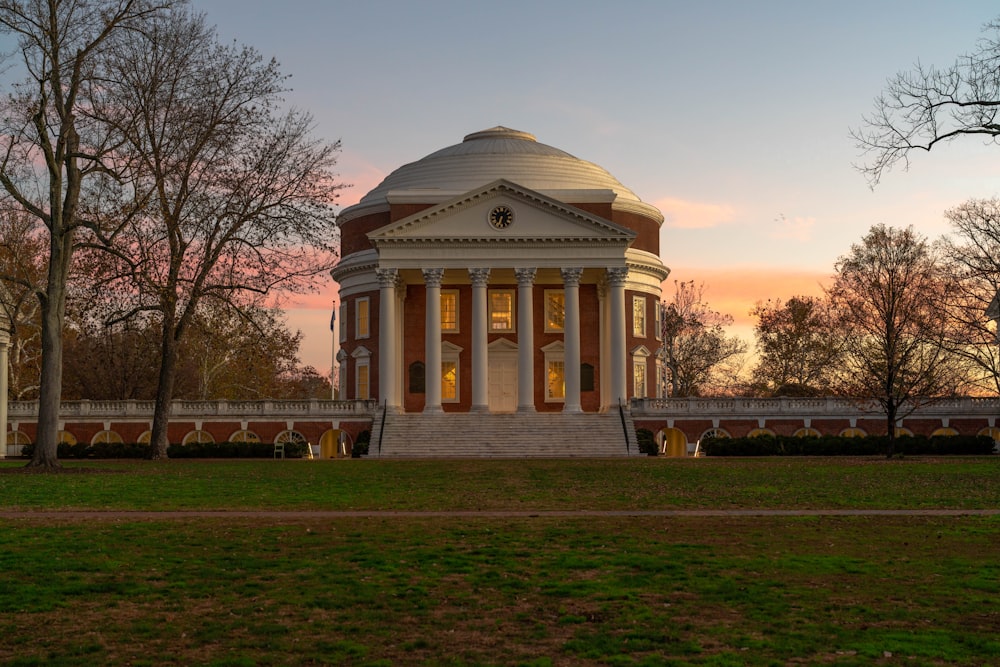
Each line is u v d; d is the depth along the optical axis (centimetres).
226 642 1672
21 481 4312
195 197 5697
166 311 5675
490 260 7631
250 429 7706
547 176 9119
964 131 3509
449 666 1540
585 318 8419
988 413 7625
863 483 4131
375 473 4881
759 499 3475
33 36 4816
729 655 1573
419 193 8431
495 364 8419
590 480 4366
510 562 2253
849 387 6888
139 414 7744
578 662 1556
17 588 2023
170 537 2592
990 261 5356
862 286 6731
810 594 1944
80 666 1555
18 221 6631
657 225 9350
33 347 9225
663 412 7694
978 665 1521
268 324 6050
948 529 2681
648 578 2084
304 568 2209
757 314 11088
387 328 7644
